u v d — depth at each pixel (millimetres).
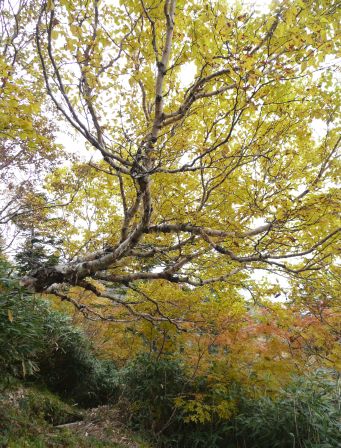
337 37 3051
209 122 4047
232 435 5797
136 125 4254
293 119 4129
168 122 3754
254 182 3908
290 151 3949
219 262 4621
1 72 2732
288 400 5285
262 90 3340
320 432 4914
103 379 7914
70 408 6566
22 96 2895
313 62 3203
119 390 7609
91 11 3385
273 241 3621
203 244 4375
